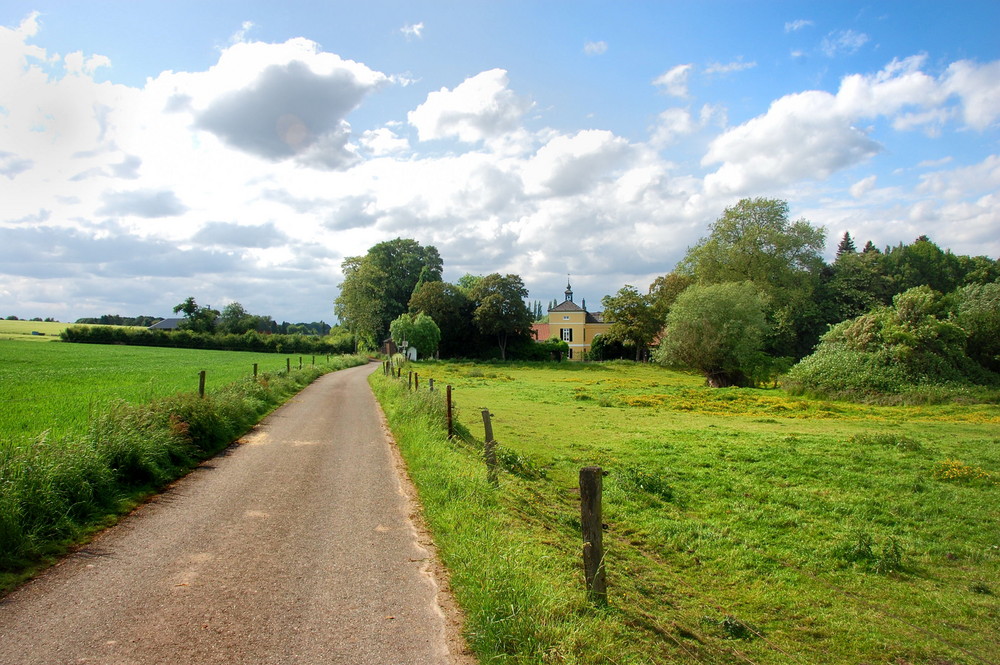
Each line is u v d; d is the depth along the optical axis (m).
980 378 32.81
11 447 7.80
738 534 9.17
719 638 6.09
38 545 6.34
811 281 62.16
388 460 12.15
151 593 5.47
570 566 6.91
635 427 20.06
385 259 95.12
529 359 79.44
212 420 13.33
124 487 8.95
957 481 11.96
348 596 5.55
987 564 8.15
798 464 13.38
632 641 5.39
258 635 4.73
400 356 63.09
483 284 79.00
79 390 21.91
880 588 7.46
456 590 5.70
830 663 5.76
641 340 72.06
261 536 7.22
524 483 11.25
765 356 42.59
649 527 9.39
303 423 17.53
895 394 29.61
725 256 60.66
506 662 4.35
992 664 5.82
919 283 78.38
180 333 87.88
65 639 4.54
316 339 99.25
